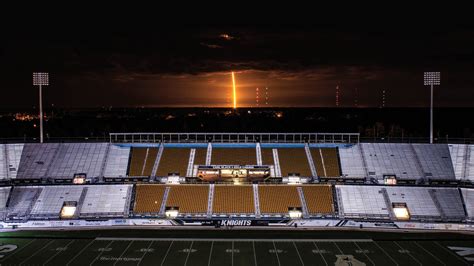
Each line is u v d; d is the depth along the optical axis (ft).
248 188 233.96
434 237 194.29
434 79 261.85
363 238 192.75
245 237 193.67
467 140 282.36
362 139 301.22
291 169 248.11
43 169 246.27
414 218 213.87
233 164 252.01
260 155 259.39
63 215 216.54
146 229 205.77
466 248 179.32
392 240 190.08
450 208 220.02
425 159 252.21
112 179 240.94
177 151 262.67
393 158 253.85
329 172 245.45
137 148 264.11
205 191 231.50
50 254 171.42
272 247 180.45
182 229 205.67
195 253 173.06
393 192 229.66
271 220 210.79
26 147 258.57
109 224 211.61
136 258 167.22
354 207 220.84
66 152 258.16
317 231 203.10
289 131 542.57
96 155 256.93
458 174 244.01
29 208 221.05
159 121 593.42
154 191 231.91
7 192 229.86
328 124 588.50
